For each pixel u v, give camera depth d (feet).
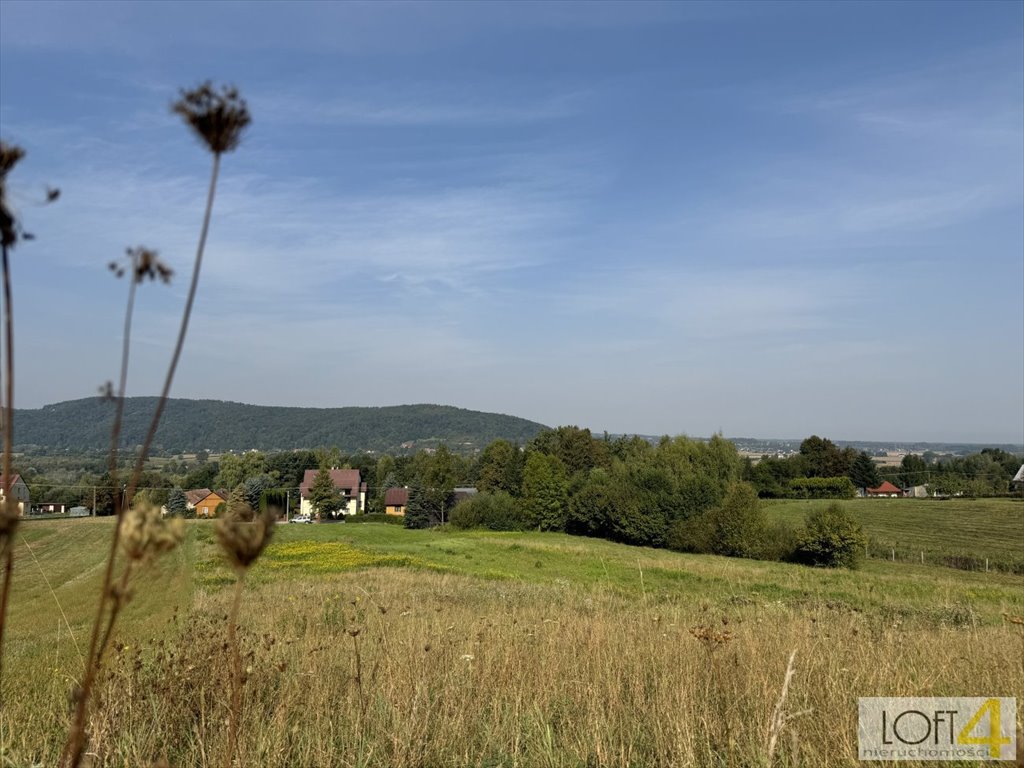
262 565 107.14
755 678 19.44
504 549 152.35
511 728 17.31
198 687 16.58
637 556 144.77
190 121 3.31
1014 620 23.07
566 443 285.64
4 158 2.86
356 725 15.66
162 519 3.42
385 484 336.70
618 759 15.98
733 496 159.84
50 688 16.94
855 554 139.64
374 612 35.76
